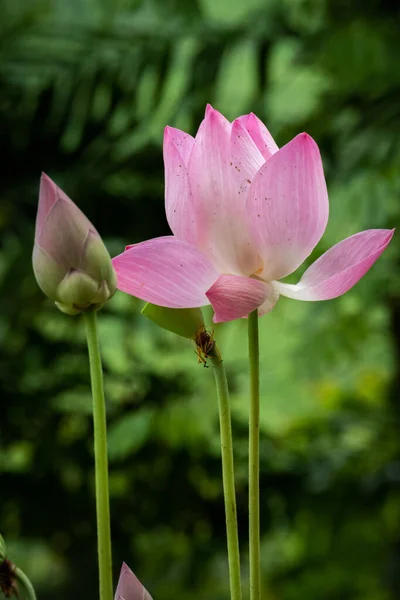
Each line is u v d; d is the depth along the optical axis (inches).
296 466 201.5
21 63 191.0
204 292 65.1
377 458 215.2
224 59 193.8
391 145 189.9
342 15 197.6
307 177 65.6
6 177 194.2
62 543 193.3
